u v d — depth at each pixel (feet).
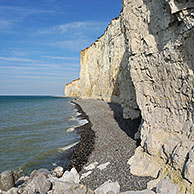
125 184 27.04
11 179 31.01
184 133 24.63
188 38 21.85
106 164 34.81
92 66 204.64
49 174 35.14
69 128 77.92
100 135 58.23
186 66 23.39
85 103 169.37
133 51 35.01
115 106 108.06
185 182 21.34
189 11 20.27
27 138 63.93
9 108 191.52
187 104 24.45
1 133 71.87
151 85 32.42
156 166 27.53
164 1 25.43
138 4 33.40
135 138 45.57
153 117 31.94
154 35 29.53
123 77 71.15
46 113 138.82
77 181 30.63
